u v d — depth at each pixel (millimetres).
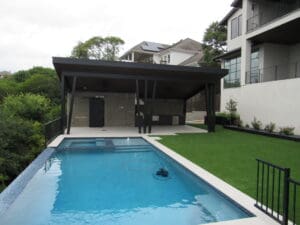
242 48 16578
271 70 16797
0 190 7648
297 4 15656
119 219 4434
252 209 4098
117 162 8484
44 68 32719
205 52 27906
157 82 14594
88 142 11297
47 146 9328
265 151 8766
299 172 6285
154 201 5246
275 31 14250
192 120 22828
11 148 9500
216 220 4324
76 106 16297
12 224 4223
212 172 6184
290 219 3723
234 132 14078
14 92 23906
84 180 6613
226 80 19328
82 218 4461
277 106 13383
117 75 12461
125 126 16812
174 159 7527
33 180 6016
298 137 11070
